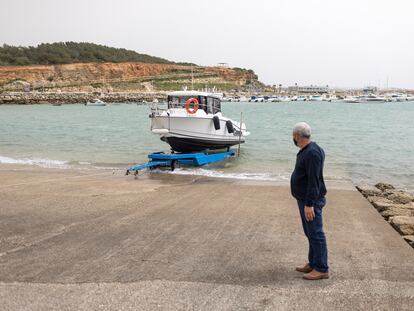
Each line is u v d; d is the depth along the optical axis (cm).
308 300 454
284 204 949
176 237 681
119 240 660
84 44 16838
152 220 786
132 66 15150
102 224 751
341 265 566
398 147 2366
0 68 12656
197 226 751
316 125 4169
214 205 927
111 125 3903
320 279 511
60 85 12450
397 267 562
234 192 1096
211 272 530
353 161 1869
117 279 503
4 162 1697
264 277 517
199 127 1802
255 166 1655
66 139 2661
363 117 5819
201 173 1477
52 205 892
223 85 16425
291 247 637
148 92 12488
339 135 3078
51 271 527
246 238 682
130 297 454
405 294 473
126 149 2205
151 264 556
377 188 1298
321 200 500
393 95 16575
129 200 961
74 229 717
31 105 9538
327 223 802
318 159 477
